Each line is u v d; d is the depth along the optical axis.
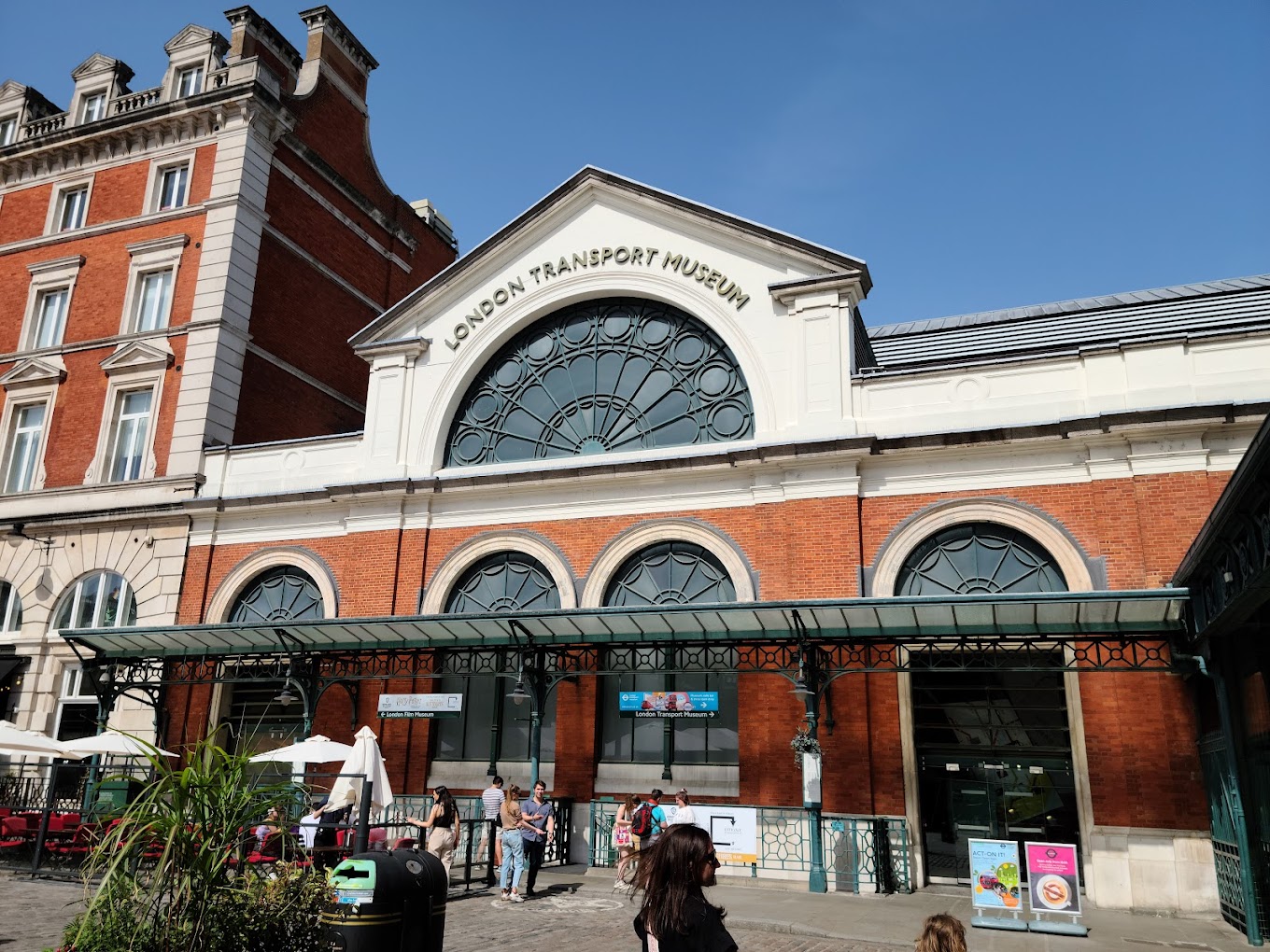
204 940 5.39
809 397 17.69
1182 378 15.68
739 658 15.16
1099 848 14.06
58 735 21.92
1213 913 13.20
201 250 24.09
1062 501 15.78
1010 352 19.88
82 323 25.06
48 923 10.27
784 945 10.34
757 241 18.92
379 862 6.93
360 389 27.77
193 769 5.76
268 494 21.14
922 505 16.52
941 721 15.88
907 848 14.83
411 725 18.81
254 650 17.98
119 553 22.41
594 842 16.55
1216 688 12.18
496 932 10.43
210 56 25.92
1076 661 14.05
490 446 20.48
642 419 19.36
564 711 17.91
